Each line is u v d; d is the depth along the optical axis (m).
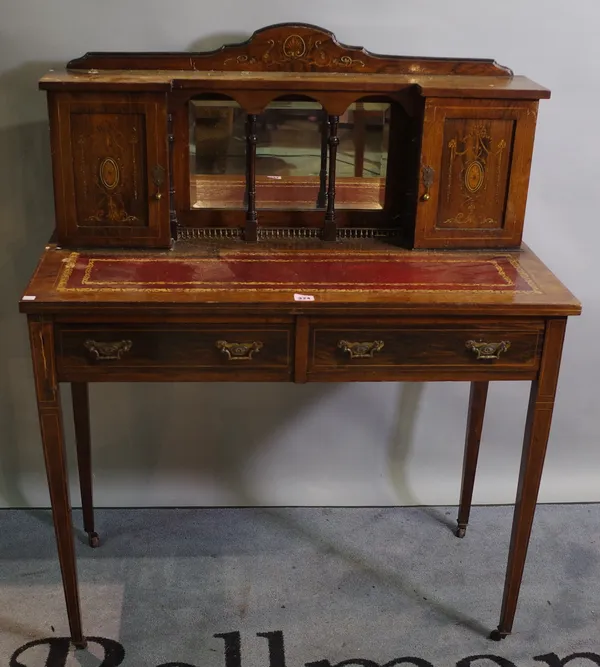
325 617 1.89
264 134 1.80
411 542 2.15
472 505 2.30
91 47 1.87
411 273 1.68
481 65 1.83
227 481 2.26
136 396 2.15
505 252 1.80
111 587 1.96
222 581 1.99
